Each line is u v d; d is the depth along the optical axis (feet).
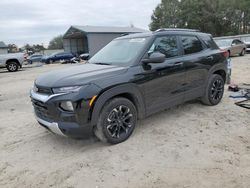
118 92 11.35
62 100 10.31
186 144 11.66
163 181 8.91
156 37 13.42
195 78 15.26
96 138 12.74
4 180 9.51
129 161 10.37
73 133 10.53
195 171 9.43
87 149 11.64
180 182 8.80
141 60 12.41
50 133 13.88
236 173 9.19
